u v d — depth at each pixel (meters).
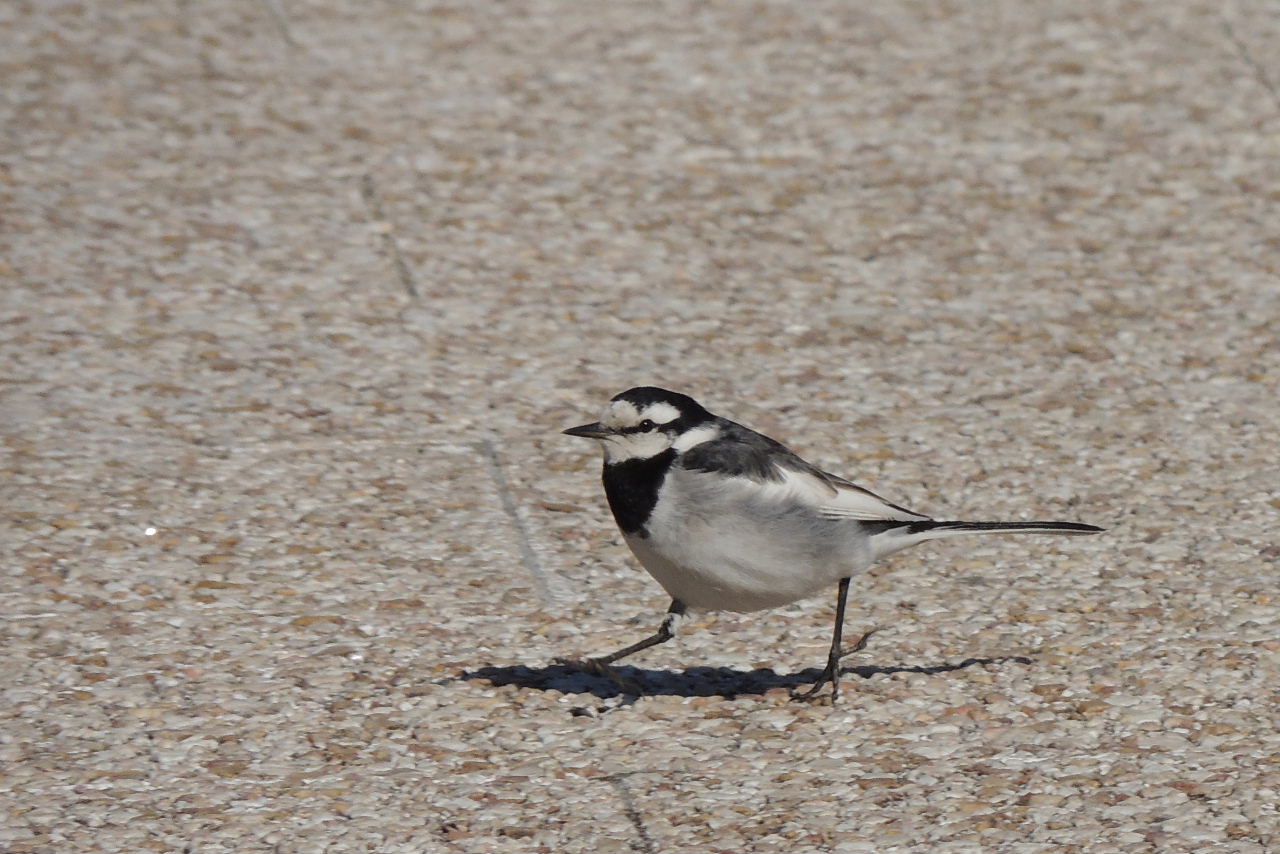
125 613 10.36
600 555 11.35
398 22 19.39
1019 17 19.69
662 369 13.56
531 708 9.54
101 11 19.39
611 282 14.82
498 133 17.09
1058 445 12.54
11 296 14.09
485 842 8.17
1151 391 13.29
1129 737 9.11
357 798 8.57
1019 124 17.36
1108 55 18.73
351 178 16.23
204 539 11.23
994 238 15.56
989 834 8.17
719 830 8.26
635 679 9.94
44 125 16.78
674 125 17.31
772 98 17.86
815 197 16.19
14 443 12.19
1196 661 9.90
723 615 10.75
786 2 20.03
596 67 18.41
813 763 8.94
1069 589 10.84
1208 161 16.75
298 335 13.88
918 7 19.97
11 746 8.95
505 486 12.12
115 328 13.80
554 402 13.14
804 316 14.39
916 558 11.34
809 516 9.12
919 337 14.08
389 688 9.70
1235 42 19.00
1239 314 14.38
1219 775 8.67
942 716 9.41
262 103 17.44
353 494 11.90
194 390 13.05
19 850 7.99
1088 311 14.46
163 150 16.50
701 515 9.05
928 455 12.39
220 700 9.48
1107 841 8.08
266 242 15.16
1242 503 11.77
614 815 8.42
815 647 10.34
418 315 14.25
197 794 8.56
